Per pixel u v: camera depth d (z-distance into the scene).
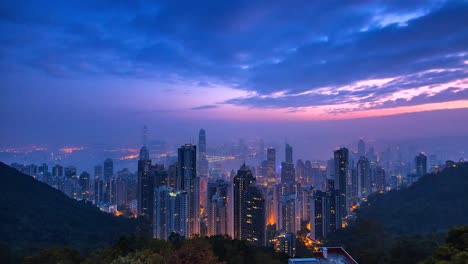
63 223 80.81
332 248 28.97
